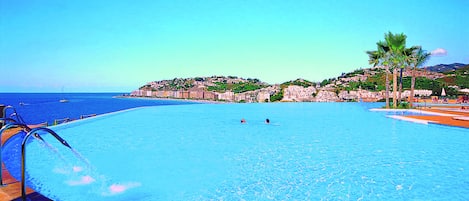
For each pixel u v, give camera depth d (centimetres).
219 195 602
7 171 608
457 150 1008
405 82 6294
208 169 795
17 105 7431
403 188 630
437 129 1502
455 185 645
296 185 657
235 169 792
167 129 1614
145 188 648
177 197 594
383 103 4300
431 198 572
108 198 589
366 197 579
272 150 1037
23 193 450
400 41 2744
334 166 814
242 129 1608
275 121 2012
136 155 970
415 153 970
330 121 1977
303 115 2445
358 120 2014
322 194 599
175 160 893
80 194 609
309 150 1030
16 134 1056
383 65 2903
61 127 1543
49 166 811
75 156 941
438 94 5028
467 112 2178
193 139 1281
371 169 779
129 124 1875
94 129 1606
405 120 1850
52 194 607
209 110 3131
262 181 689
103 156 949
